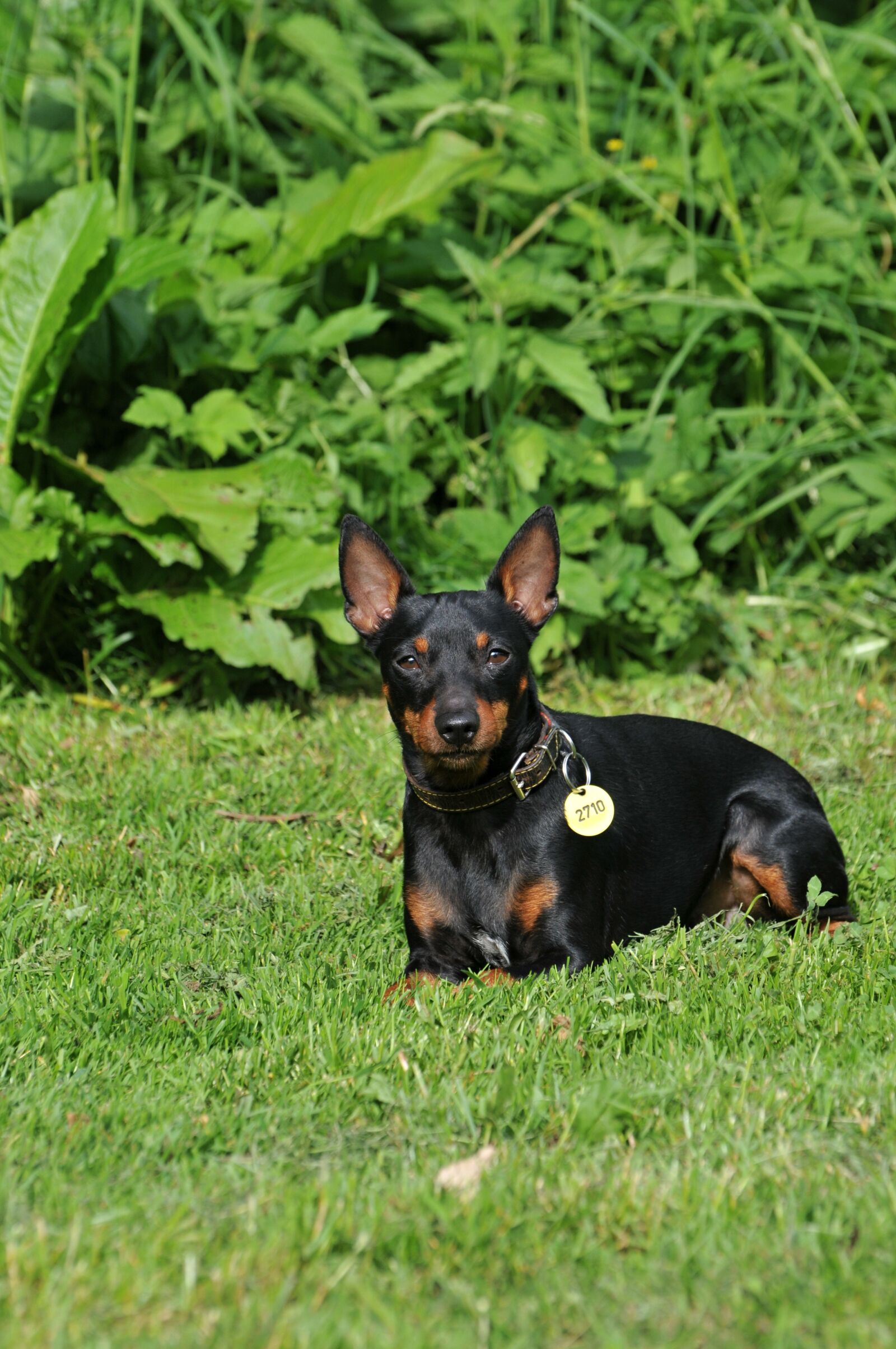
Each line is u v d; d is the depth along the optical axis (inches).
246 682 378.3
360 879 267.0
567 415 449.1
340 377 420.2
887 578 421.1
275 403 396.2
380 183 407.5
